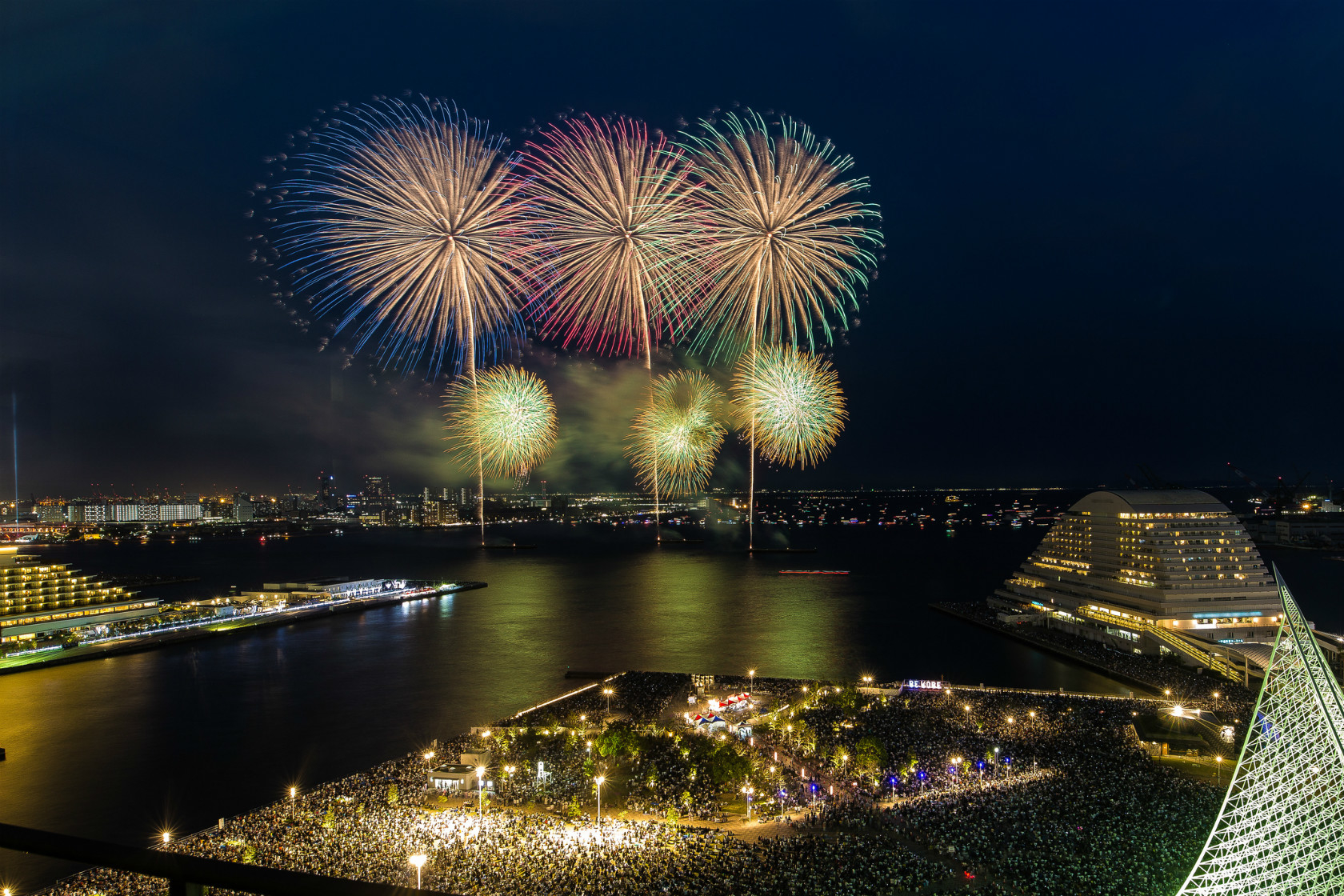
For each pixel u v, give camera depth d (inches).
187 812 3801.7
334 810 3459.6
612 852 2886.3
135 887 2753.4
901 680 6382.9
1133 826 3038.9
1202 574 6998.0
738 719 4970.5
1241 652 6156.5
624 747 3976.4
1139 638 6968.5
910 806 3336.6
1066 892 2549.2
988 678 6407.5
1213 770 3762.3
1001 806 3280.0
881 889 2581.2
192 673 6968.5
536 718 5226.4
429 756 4205.2
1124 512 7539.4
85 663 7431.1
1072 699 5324.8
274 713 5580.7
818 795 3540.8
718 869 2728.8
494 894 2573.8
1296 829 1551.4
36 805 3905.0
